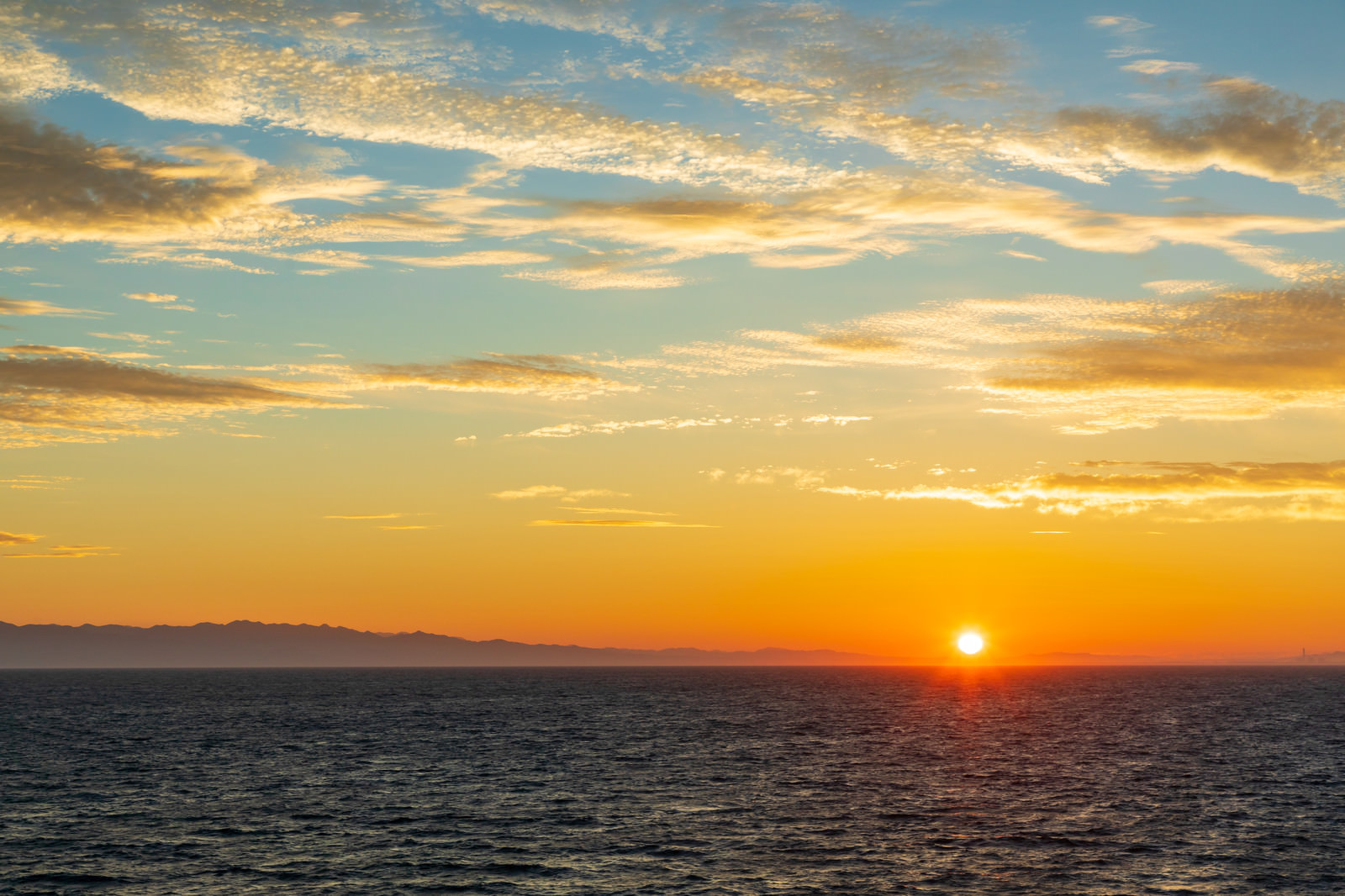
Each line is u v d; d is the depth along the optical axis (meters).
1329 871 39.56
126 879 37.97
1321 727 102.31
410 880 37.97
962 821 49.00
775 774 65.12
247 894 36.06
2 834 45.53
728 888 37.12
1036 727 102.69
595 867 39.88
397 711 127.44
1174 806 53.25
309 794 56.34
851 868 39.84
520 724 106.19
